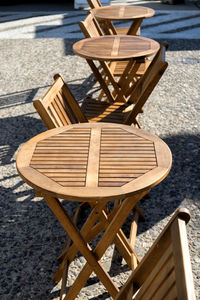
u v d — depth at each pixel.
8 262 2.74
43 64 7.10
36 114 5.15
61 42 8.45
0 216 3.22
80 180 1.89
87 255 2.13
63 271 2.51
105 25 5.88
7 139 4.51
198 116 5.00
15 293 2.49
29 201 3.42
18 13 11.85
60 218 2.05
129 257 2.54
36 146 2.24
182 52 7.54
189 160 3.99
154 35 8.82
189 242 2.89
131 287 1.60
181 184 3.61
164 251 1.41
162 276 1.33
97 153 2.15
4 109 5.31
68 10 12.28
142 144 2.25
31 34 9.20
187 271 1.11
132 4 12.69
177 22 10.15
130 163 2.04
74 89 5.90
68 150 2.19
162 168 1.99
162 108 5.23
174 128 4.68
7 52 7.87
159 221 3.12
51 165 2.03
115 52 3.91
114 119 3.58
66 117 2.95
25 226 3.10
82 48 4.11
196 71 6.59
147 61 5.12
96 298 2.44
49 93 2.71
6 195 3.50
